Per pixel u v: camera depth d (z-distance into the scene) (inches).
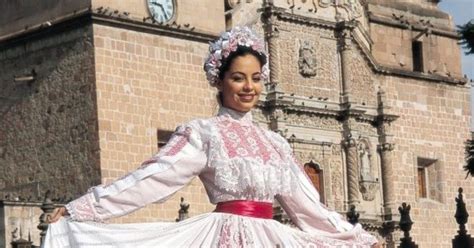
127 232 307.9
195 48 1850.4
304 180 341.4
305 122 2213.3
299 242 328.8
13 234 1616.6
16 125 1847.9
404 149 2428.6
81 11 1743.4
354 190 2268.7
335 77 2295.8
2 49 1877.5
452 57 2618.1
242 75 332.8
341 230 341.1
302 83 2217.0
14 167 1846.7
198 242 314.3
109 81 1728.6
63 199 1740.9
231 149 323.0
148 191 309.4
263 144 331.6
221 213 320.2
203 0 1889.8
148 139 1759.4
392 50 2495.1
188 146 319.3
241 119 335.9
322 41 2277.3
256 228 319.0
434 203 2481.5
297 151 2178.9
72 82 1755.7
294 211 340.2
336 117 2284.7
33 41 1827.0
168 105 1797.5
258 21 2158.0
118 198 306.0
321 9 2279.8
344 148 2284.7
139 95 1759.4
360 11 2402.8
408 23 2534.5
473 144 1240.8
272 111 2145.7
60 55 1779.0
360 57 2353.6
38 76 1814.7
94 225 304.5
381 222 2330.2
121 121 1731.1
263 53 336.8
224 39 334.3
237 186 319.9
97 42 1723.7
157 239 309.9
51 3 1800.0
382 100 2373.3
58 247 301.4
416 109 2479.1
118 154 1718.8
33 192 1806.1
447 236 2498.8
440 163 2519.7
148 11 1795.0
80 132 1733.5
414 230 2412.6
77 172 1733.5
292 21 2213.3
